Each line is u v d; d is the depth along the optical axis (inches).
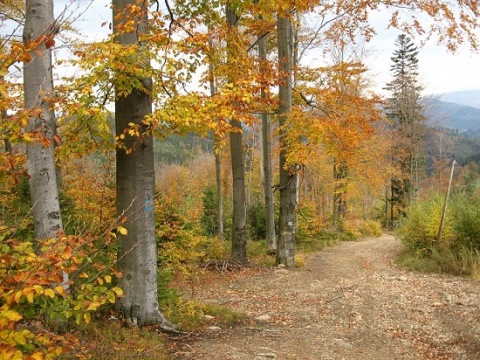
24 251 116.2
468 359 241.9
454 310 337.7
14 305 108.5
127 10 232.4
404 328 306.3
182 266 470.3
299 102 570.6
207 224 1019.3
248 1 281.9
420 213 664.4
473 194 630.5
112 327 225.3
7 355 86.4
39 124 174.6
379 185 1296.8
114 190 378.9
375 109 534.9
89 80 198.5
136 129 212.8
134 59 208.5
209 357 217.5
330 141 506.9
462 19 395.5
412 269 559.2
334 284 464.1
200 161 2257.6
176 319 275.7
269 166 682.2
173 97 223.0
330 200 1533.0
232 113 222.4
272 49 711.7
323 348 258.7
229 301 385.7
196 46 238.7
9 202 268.7
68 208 326.6
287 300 391.2
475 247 557.6
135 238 244.2
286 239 562.3
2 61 113.8
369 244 974.4
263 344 255.0
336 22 542.9
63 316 121.6
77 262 115.6
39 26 184.5
